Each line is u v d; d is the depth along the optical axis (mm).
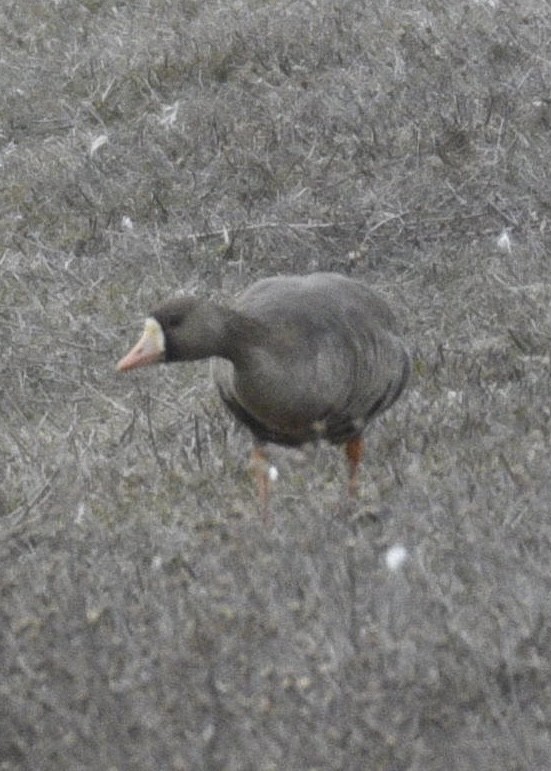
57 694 8867
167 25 23609
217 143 19703
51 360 15148
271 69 21453
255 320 10812
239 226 17578
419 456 11961
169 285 16641
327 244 17328
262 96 20625
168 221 18406
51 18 25359
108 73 22438
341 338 11023
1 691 8844
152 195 18750
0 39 24797
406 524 10516
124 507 11789
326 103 19891
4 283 16750
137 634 9352
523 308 14938
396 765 8289
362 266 16906
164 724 8586
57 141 20891
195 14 24141
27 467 12805
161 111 21094
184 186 18938
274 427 11156
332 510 11172
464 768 8211
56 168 19625
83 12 25312
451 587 9578
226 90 21188
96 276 17078
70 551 10766
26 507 11891
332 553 10211
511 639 8984
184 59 22078
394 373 11484
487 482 11102
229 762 8297
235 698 8672
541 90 19531
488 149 18328
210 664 8922
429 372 13766
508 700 8766
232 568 10180
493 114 19000
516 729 8383
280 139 19516
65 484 12344
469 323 14938
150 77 21953
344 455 12383
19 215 18719
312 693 8664
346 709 8523
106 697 8734
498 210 17406
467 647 8945
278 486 11805
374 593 9562
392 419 12703
